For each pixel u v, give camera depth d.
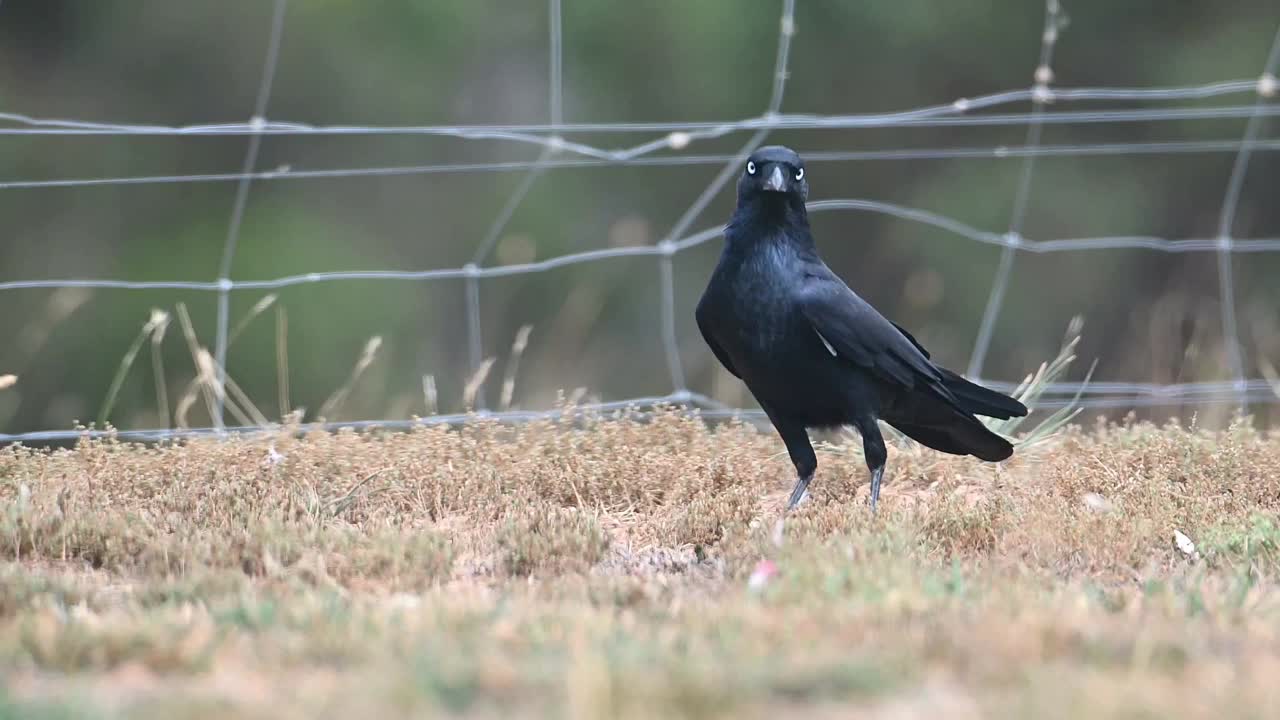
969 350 31.42
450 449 13.40
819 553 9.94
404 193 31.95
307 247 30.55
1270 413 18.11
